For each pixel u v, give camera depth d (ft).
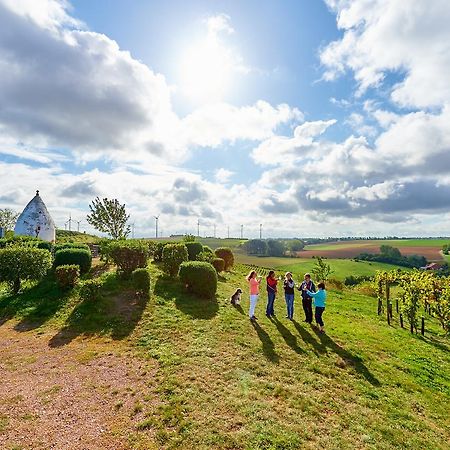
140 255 57.98
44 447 20.04
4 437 20.92
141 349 34.58
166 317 43.16
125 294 51.39
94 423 22.45
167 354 32.94
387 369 34.50
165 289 54.54
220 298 53.88
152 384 27.40
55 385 27.68
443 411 27.99
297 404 25.18
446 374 36.40
